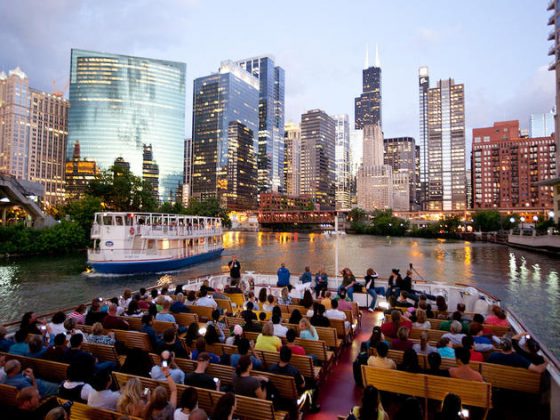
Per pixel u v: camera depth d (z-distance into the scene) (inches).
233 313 488.7
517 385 266.5
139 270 1633.9
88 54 7741.1
